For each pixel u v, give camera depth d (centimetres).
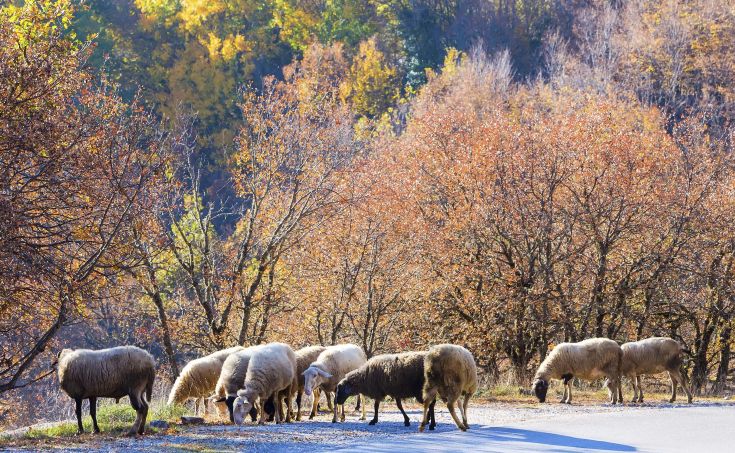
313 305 4466
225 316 4181
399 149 5556
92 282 2608
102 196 2703
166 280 4881
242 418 2588
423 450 2023
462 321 4772
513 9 12675
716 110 9119
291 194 4584
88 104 3050
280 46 12631
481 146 4875
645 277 4800
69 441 2170
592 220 4575
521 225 4628
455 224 4666
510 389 3847
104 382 2298
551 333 4666
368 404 3450
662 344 3466
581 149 4747
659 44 10369
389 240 4519
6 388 2502
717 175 5100
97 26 10525
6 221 2311
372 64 11325
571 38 11969
